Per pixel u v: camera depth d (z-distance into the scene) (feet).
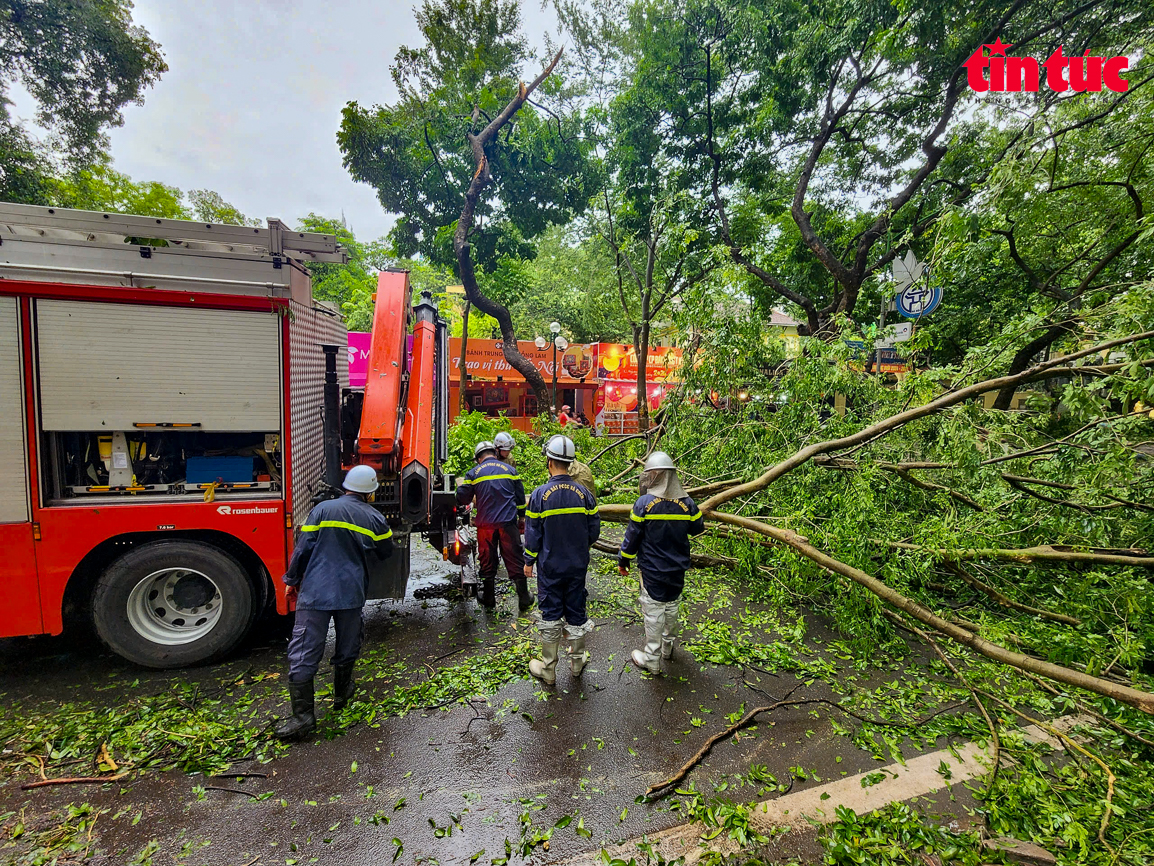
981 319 36.58
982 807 8.48
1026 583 14.44
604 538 21.99
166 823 8.00
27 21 37.52
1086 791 8.68
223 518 12.52
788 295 38.24
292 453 13.07
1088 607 12.66
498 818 8.18
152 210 69.92
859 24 28.43
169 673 12.37
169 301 11.98
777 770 9.38
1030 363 23.15
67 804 8.35
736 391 22.52
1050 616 13.33
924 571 13.44
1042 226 27.07
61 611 11.76
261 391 12.77
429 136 37.14
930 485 15.65
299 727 9.94
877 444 17.43
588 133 41.88
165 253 12.06
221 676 12.29
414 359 17.26
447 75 37.73
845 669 13.02
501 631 14.89
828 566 13.34
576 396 67.36
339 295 105.09
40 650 13.32
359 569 10.84
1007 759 9.66
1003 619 14.29
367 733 10.29
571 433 33.17
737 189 44.62
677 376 24.26
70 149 43.83
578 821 8.15
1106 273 27.14
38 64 39.60
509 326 38.40
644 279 47.80
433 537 16.69
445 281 111.55
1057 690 11.04
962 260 22.18
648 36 36.29
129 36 41.78
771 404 21.09
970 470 15.17
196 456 13.07
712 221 42.86
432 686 11.93
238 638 12.73
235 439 13.62
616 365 66.28
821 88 33.37
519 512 16.20
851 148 38.32
